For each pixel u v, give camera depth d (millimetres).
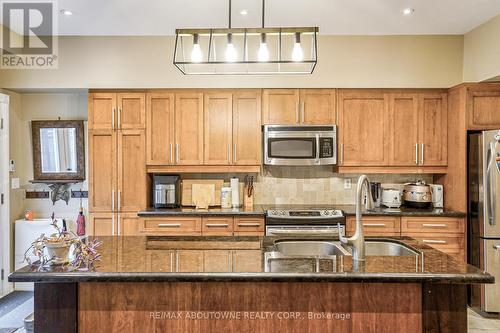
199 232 3779
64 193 4355
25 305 3637
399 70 3990
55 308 1796
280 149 3951
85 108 4375
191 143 4016
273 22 3615
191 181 4199
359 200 1941
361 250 1934
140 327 1820
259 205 4312
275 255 2031
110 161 3980
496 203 3377
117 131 3984
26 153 4340
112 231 3961
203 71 3990
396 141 4000
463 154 3688
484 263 3432
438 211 3785
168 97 4004
